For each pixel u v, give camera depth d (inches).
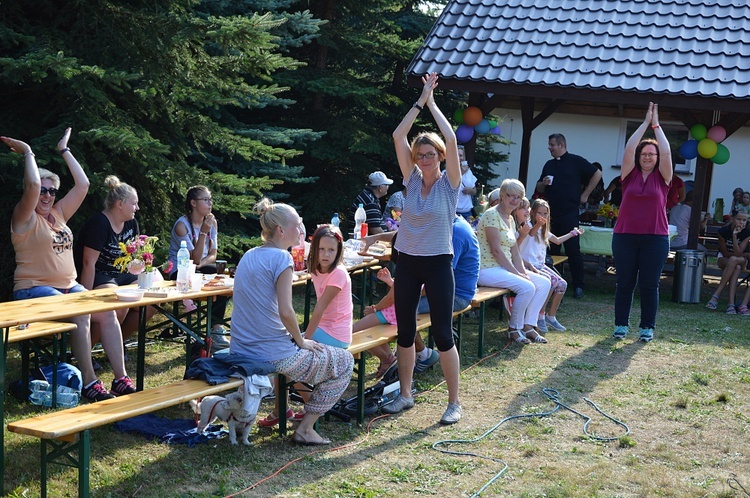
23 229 201.9
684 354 266.1
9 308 171.0
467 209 372.2
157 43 303.0
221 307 252.7
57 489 145.0
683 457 175.0
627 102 365.7
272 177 411.5
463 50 392.8
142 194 320.2
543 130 706.2
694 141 379.2
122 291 191.3
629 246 282.4
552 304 299.7
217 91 323.6
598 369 244.8
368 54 486.6
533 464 167.6
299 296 356.2
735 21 396.8
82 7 299.3
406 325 193.0
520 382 227.8
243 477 154.2
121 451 163.8
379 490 151.5
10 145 201.0
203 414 166.9
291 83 448.8
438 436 182.1
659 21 402.0
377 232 336.5
